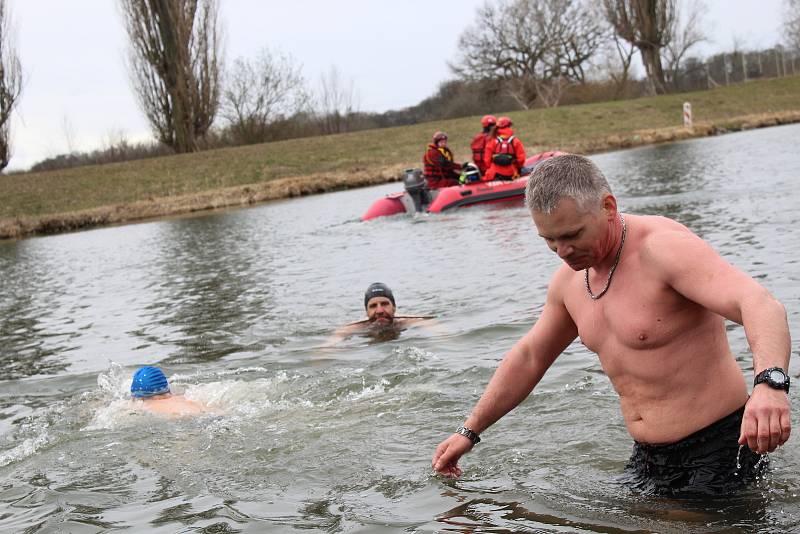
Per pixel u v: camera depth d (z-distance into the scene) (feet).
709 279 9.57
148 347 26.53
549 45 208.74
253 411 18.29
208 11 143.54
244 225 65.67
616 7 188.14
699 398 10.49
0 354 27.89
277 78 153.28
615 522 10.69
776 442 8.46
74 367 24.76
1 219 89.51
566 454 13.87
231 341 26.11
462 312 26.14
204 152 128.88
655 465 11.05
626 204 46.44
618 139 108.88
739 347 18.33
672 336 10.34
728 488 10.57
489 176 59.16
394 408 17.63
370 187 93.20
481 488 12.76
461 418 16.55
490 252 37.40
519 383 11.89
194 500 13.51
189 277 41.47
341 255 42.73
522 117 139.23
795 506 10.34
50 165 141.79
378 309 25.36
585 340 11.27
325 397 18.97
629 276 10.50
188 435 17.04
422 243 43.42
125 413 18.86
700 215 39.34
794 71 225.15
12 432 18.56
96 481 14.92
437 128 133.90
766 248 29.01
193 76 143.02
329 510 12.55
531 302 26.30
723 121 118.01
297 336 25.90
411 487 13.19
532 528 10.96
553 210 9.95
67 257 57.72
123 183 107.24
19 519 13.38
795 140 81.97
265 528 12.05
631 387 10.95
